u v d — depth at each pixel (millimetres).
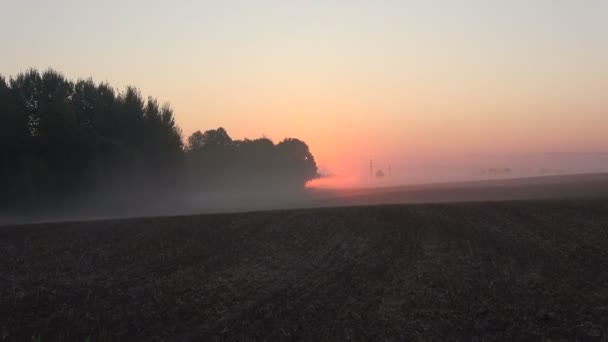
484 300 10766
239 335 8852
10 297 11141
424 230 20203
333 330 9086
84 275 13305
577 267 13555
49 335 8797
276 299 11023
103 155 43062
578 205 24344
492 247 16469
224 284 12312
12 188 36375
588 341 8484
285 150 110438
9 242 17719
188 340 8625
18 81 41688
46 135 38812
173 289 11859
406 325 9320
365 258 15297
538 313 9883
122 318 9766
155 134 51312
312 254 16016
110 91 49156
